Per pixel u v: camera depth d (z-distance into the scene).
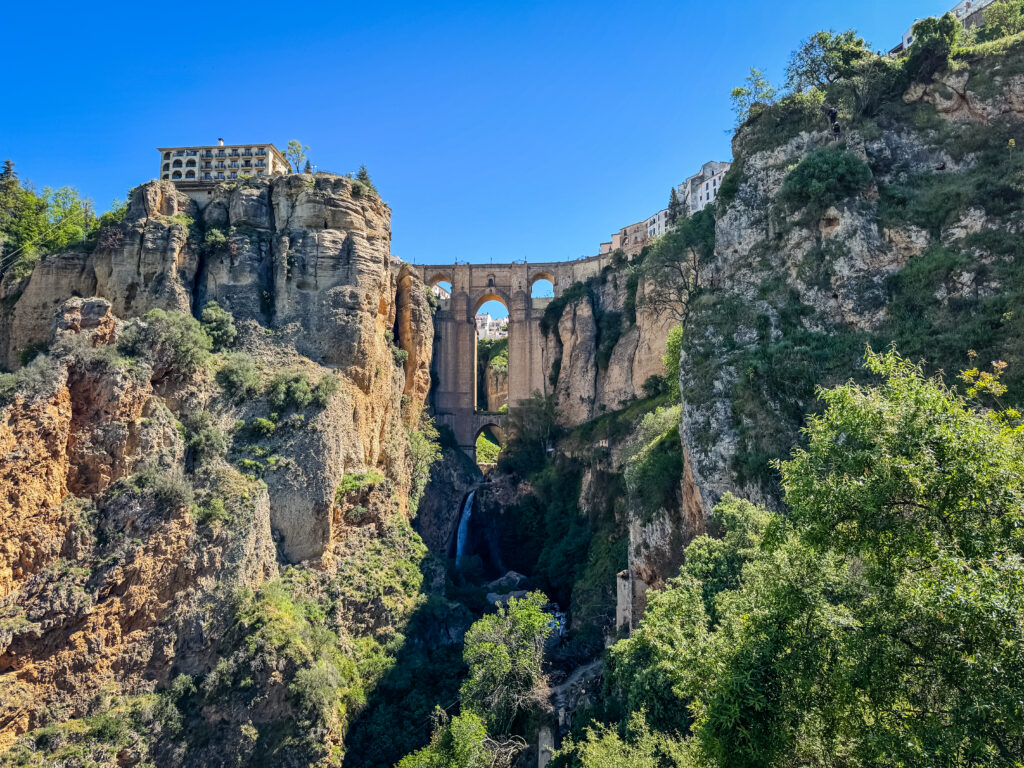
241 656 38.94
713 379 39.19
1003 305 30.53
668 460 44.00
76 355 38.81
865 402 14.32
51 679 33.94
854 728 13.73
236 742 37.00
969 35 47.34
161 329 44.94
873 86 43.25
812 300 38.53
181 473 41.97
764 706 13.82
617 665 33.25
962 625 11.49
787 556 15.77
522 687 38.56
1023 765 10.33
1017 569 10.81
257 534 43.59
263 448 47.25
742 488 35.47
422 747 41.16
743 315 40.59
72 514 36.44
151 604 38.00
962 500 12.46
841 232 38.50
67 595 34.88
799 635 14.63
